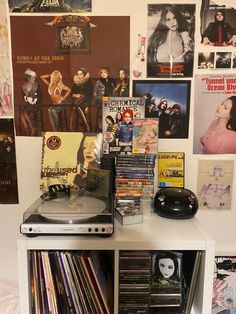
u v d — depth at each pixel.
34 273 0.99
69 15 1.23
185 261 1.09
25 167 1.33
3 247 1.38
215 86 1.27
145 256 0.99
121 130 1.28
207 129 1.29
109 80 1.27
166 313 1.05
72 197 1.18
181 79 1.27
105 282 1.08
